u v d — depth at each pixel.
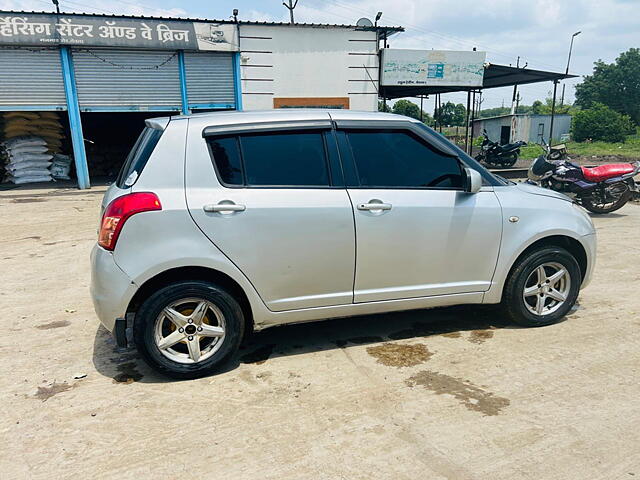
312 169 3.58
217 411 3.06
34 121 15.55
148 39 14.05
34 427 2.92
